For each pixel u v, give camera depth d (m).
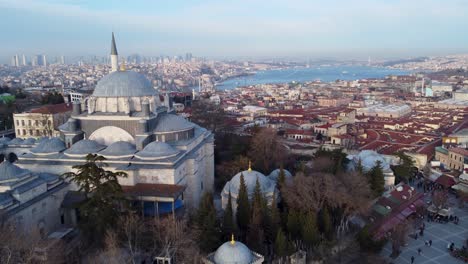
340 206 79.81
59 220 78.06
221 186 104.56
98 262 59.50
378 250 78.12
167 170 78.25
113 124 89.69
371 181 96.75
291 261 69.00
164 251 63.62
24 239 59.56
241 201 75.62
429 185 119.38
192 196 87.38
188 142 91.00
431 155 145.88
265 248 71.12
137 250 65.25
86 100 98.56
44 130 150.50
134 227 63.75
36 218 71.00
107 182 64.44
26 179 71.94
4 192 67.38
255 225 70.69
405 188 106.31
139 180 79.50
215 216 69.75
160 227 65.62
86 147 85.38
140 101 94.50
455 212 101.81
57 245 63.25
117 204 66.25
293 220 74.12
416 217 96.62
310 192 79.56
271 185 86.06
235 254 61.12
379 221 88.81
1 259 55.44
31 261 58.81
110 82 93.62
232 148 124.00
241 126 187.38
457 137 153.12
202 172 98.50
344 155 111.00
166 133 90.06
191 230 66.81
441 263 76.62
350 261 75.56
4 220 60.78
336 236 80.00
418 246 83.50
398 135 187.00
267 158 118.00
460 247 82.56
